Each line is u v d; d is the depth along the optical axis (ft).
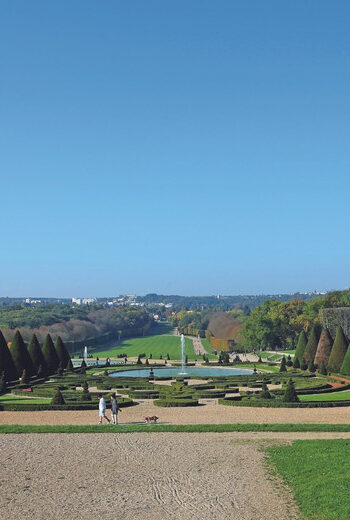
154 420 165.07
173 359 507.30
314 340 368.48
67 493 96.68
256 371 359.25
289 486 99.04
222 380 289.94
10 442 135.85
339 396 226.58
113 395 168.86
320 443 128.16
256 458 117.60
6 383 271.49
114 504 91.20
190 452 124.16
